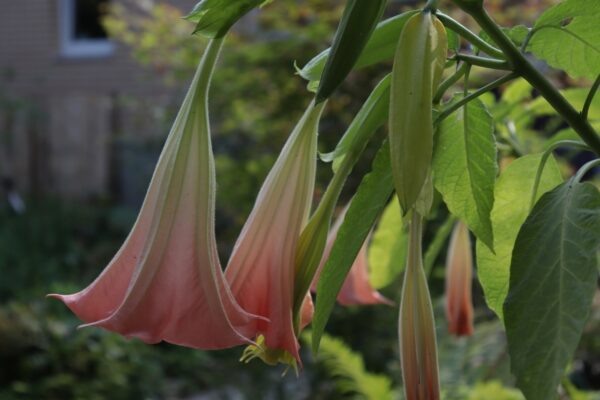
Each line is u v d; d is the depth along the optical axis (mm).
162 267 908
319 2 4344
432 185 1009
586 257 913
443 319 2930
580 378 2639
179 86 7379
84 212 8336
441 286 3846
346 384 2705
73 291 5750
